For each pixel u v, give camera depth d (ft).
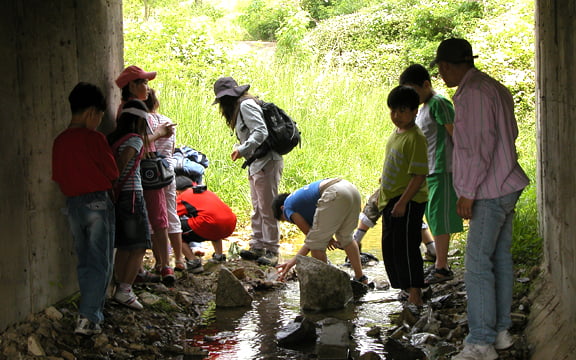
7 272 13.96
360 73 58.08
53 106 15.84
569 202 14.42
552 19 16.97
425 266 22.03
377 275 22.02
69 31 16.57
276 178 23.15
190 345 16.19
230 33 67.26
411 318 17.15
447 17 63.72
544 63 18.44
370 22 70.95
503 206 13.85
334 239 22.52
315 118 38.65
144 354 15.40
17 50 14.33
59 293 16.20
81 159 14.89
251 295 20.34
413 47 63.26
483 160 13.66
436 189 19.75
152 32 42.86
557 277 15.83
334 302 18.81
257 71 45.01
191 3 65.77
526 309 16.53
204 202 22.22
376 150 37.81
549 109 17.62
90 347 15.05
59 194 16.19
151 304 17.94
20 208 14.43
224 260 23.17
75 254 17.03
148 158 19.26
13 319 14.24
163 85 37.09
